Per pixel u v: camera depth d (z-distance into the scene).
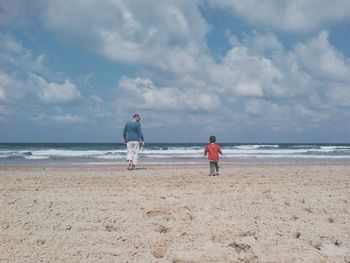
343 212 5.79
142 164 19.03
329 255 4.05
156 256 3.94
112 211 5.46
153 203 5.96
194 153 33.66
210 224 4.90
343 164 19.84
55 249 4.01
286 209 5.81
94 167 15.98
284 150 46.09
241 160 24.58
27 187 7.71
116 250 4.04
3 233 4.43
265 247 4.16
